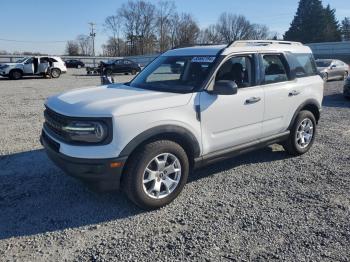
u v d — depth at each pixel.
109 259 3.29
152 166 4.16
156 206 4.21
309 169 5.57
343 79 21.44
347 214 4.11
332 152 6.43
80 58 56.34
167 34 98.12
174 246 3.49
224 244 3.52
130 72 35.19
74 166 3.83
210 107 4.52
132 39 99.00
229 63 4.84
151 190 4.18
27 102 13.04
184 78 4.87
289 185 4.95
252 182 5.05
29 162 5.83
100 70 33.22
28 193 4.66
